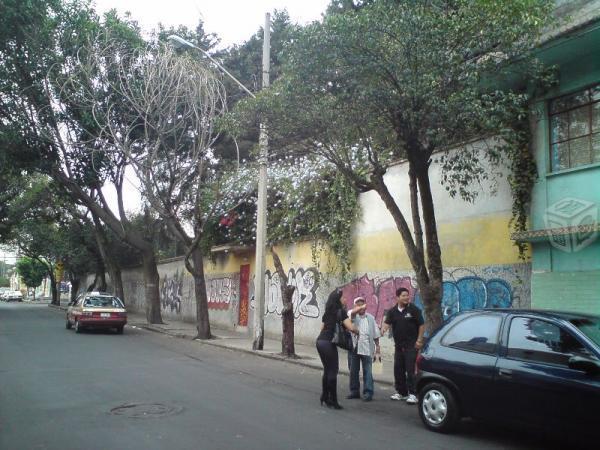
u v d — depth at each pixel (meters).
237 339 19.98
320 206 17.67
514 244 11.25
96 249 38.72
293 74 10.66
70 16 21.12
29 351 15.09
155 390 9.59
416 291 13.84
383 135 10.67
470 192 12.41
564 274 10.29
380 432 7.10
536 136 11.20
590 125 10.45
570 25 9.55
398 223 10.64
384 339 14.56
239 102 12.31
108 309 21.47
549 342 6.34
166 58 19.25
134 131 21.44
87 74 20.22
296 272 18.91
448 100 9.29
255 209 21.77
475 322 7.22
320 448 6.26
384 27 9.63
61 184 24.59
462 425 7.52
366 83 9.90
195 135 19.75
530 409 6.20
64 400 8.70
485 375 6.68
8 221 36.97
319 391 10.05
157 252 36.38
